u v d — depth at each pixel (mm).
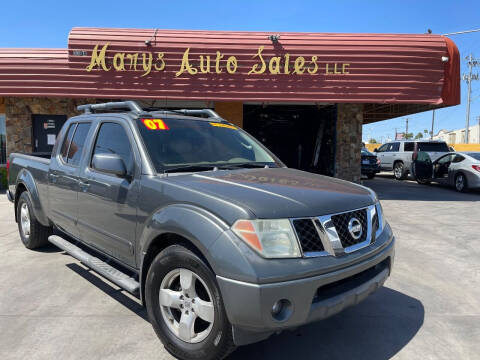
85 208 3791
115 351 2875
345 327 3326
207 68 10938
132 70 10898
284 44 10992
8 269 4602
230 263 2279
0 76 10977
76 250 4047
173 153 3369
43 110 12336
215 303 2408
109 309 3576
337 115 12812
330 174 13797
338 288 2584
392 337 3166
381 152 19297
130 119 3516
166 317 2807
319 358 2844
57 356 2797
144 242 2908
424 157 14594
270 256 2285
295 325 2320
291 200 2547
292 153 16734
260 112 16234
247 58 10969
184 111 4414
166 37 10938
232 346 2406
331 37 11078
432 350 2984
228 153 3781
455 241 6227
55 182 4387
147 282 2867
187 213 2580
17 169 5500
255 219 2334
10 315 3428
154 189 2930
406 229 7086
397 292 4125
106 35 10875
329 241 2477
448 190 13391
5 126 13094
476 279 4539
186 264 2572
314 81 11047
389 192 12727
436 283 4398
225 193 2596
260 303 2203
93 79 10930
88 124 4129
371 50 10930
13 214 8109
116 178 3363
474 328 3340
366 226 2857
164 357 2801
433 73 10977
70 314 3465
